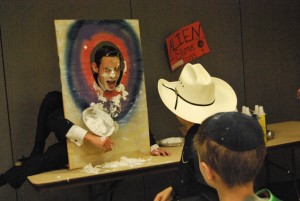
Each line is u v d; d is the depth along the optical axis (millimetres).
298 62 3635
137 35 2439
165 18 3152
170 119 3223
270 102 3568
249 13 3439
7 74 2766
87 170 2168
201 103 1851
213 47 3320
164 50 3168
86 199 3033
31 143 2840
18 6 2762
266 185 3525
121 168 2166
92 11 2945
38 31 2818
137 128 2418
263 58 3518
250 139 938
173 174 3307
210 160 959
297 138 2701
